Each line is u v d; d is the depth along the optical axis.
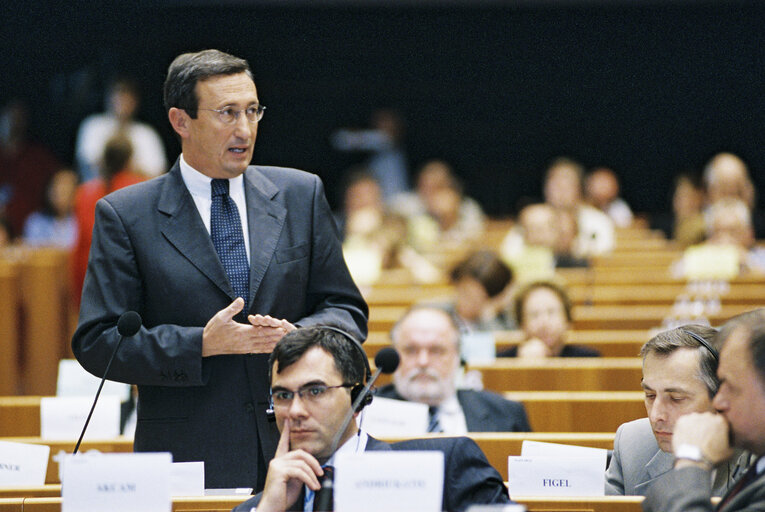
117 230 10.24
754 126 48.34
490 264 20.81
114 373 9.93
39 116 42.28
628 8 48.06
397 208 37.03
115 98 32.62
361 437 9.23
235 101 10.00
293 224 10.59
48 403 13.52
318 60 48.00
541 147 49.47
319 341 8.98
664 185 49.06
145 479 8.00
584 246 31.47
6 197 38.12
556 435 12.08
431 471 7.54
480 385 16.61
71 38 42.75
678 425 8.10
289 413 8.86
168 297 10.17
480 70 48.94
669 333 9.92
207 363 10.24
